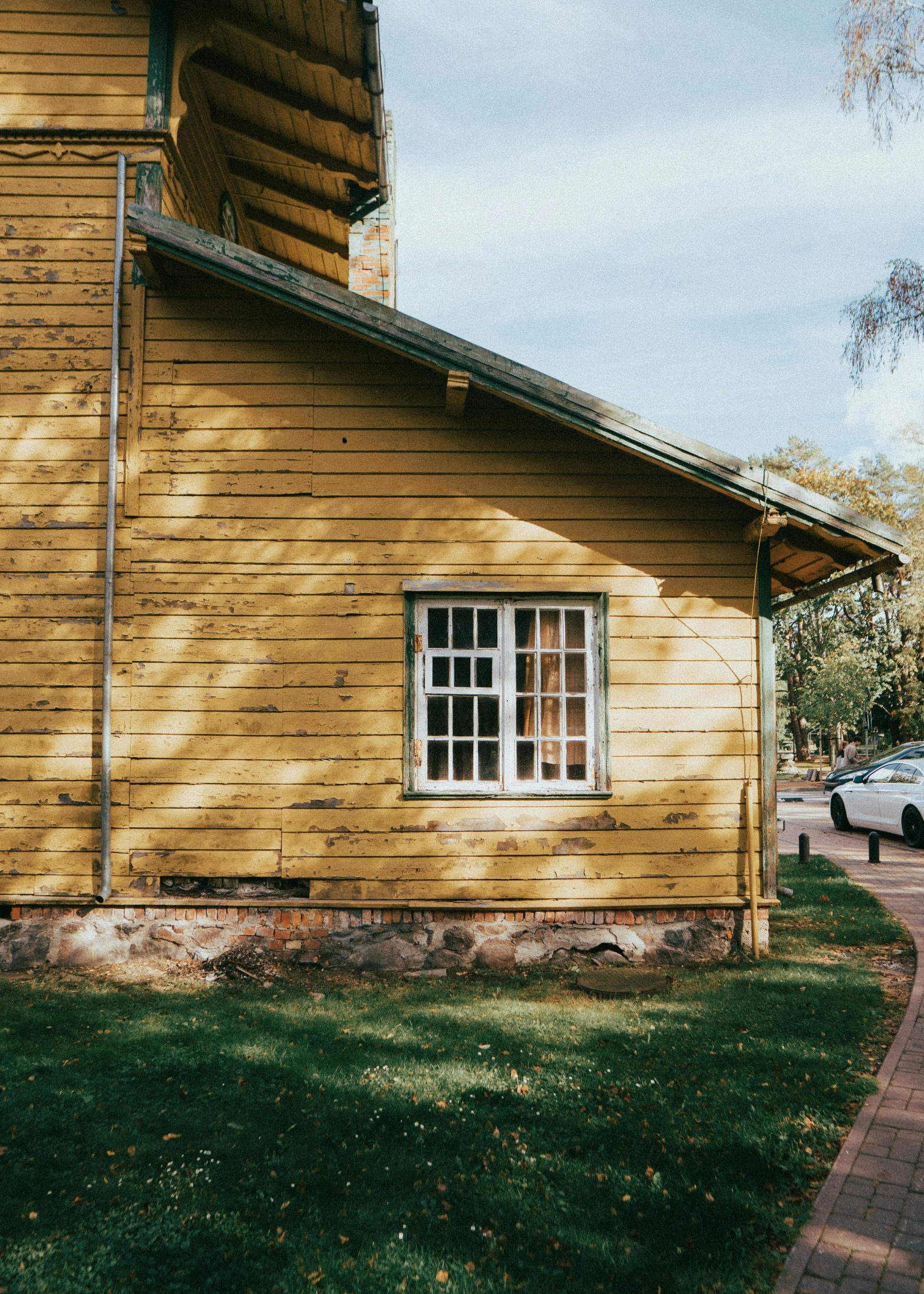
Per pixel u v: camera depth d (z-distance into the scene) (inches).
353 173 402.9
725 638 322.3
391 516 320.8
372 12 290.8
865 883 479.8
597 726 319.0
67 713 315.9
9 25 329.4
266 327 324.2
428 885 311.4
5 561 318.7
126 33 329.1
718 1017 254.7
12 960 310.5
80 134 324.2
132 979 296.2
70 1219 153.9
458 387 298.7
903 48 552.1
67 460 321.7
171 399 322.0
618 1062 220.5
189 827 312.3
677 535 323.3
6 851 313.1
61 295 324.5
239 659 316.5
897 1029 245.6
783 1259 142.5
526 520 322.3
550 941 313.7
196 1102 199.0
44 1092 203.0
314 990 285.7
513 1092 202.5
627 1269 139.6
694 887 316.2
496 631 323.3
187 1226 151.3
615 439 298.4
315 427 322.7
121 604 317.1
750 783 319.0
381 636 318.0
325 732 315.0
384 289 495.2
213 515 319.6
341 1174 168.7
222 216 436.5
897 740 1828.2
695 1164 170.6
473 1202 158.4
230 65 354.0
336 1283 136.7
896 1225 150.9
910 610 1517.0
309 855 311.6
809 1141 179.8
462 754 318.0
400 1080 209.8
